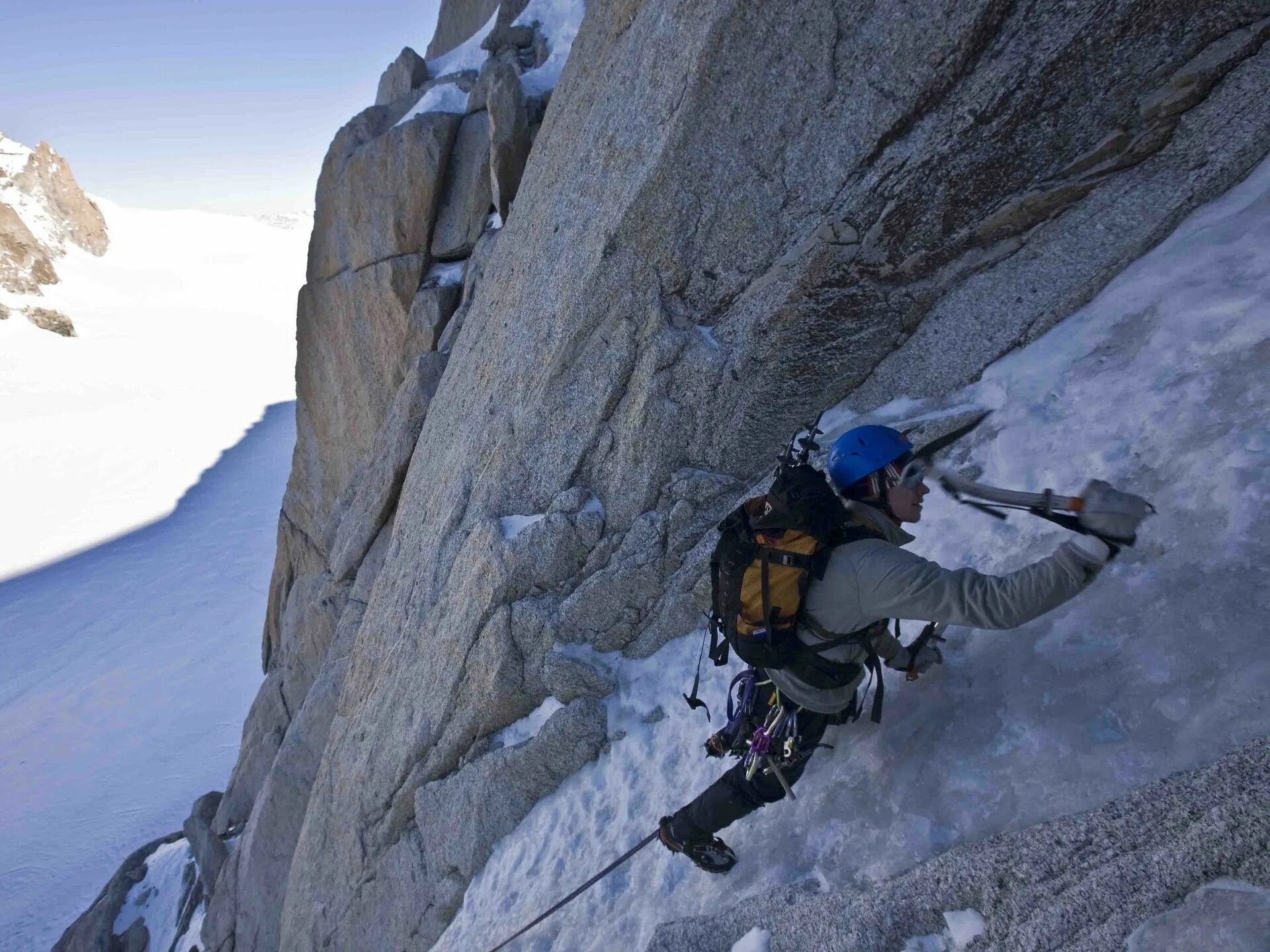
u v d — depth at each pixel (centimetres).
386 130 1162
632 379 507
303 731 1024
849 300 451
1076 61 368
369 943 673
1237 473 269
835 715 292
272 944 1006
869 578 247
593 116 550
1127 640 264
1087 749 251
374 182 1065
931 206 417
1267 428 276
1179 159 370
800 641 269
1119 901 194
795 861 312
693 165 457
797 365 469
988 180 404
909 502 263
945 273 435
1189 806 201
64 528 7731
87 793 3909
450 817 587
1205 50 352
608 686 512
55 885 3272
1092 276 388
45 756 4297
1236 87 351
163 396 10912
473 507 611
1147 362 338
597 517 527
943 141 400
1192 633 249
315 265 1193
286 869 1020
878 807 297
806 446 278
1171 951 171
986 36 376
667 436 502
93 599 6400
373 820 688
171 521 7894
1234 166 356
